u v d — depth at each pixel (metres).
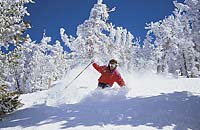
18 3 8.84
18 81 35.69
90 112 6.66
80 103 7.47
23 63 35.53
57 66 41.75
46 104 7.83
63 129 5.75
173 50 45.19
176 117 6.25
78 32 30.81
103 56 29.95
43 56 38.81
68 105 7.40
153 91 8.43
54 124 6.09
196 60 46.41
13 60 8.58
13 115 7.32
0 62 8.27
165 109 6.70
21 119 6.82
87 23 30.88
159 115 6.34
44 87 38.12
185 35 45.38
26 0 8.94
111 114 6.44
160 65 45.88
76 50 30.19
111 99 7.58
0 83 8.23
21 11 8.86
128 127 5.71
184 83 9.59
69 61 31.31
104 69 8.84
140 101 7.29
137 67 47.25
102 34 31.05
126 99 7.54
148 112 6.52
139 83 10.16
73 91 8.51
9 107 7.79
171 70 47.03
